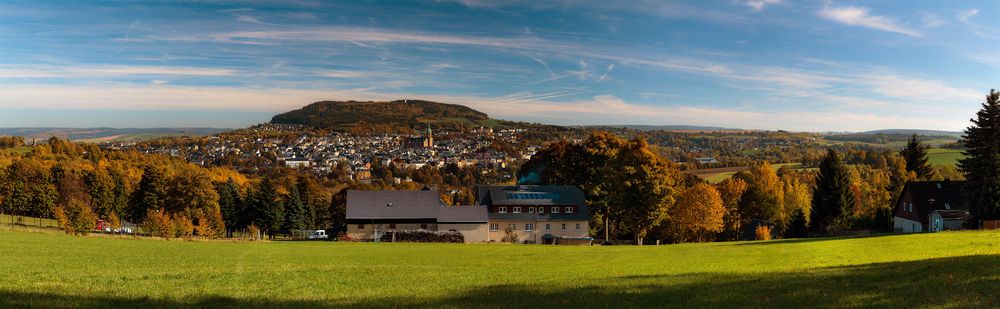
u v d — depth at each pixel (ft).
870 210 314.96
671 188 208.44
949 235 137.18
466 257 137.08
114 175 402.11
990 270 68.54
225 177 500.74
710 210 229.45
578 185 273.33
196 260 122.21
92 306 58.80
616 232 268.62
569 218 240.94
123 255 129.39
